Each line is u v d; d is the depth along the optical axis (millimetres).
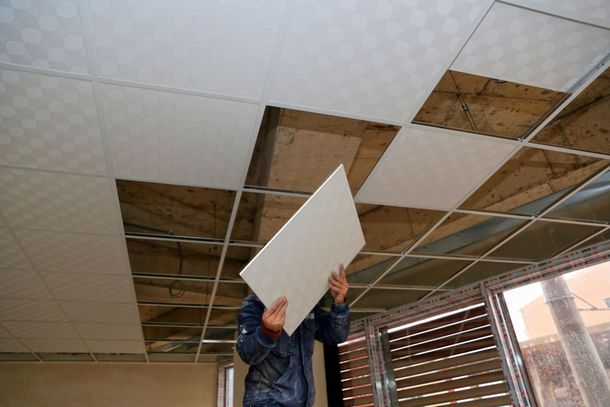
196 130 1897
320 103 1811
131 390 5965
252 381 1101
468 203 2660
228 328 4727
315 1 1410
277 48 1557
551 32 1594
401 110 1885
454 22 1522
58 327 4238
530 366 3498
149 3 1374
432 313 4281
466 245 3217
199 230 2723
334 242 1131
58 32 1443
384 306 4445
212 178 2217
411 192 2504
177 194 2342
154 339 4926
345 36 1536
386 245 3146
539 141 2156
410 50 1611
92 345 4973
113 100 1717
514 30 1574
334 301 1211
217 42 1517
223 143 1985
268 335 997
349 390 4531
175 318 4254
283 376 1090
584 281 3416
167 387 6117
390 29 1525
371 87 1757
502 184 2500
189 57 1563
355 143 2080
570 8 1502
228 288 3633
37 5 1355
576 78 1792
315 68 1649
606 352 3211
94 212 2418
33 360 5582
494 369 3623
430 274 3703
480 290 3941
